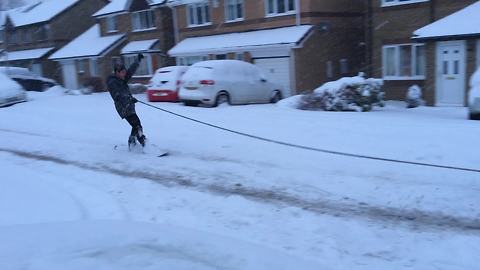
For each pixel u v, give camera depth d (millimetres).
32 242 4039
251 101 18609
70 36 43812
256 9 24750
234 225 5715
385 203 6258
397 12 19891
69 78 39281
